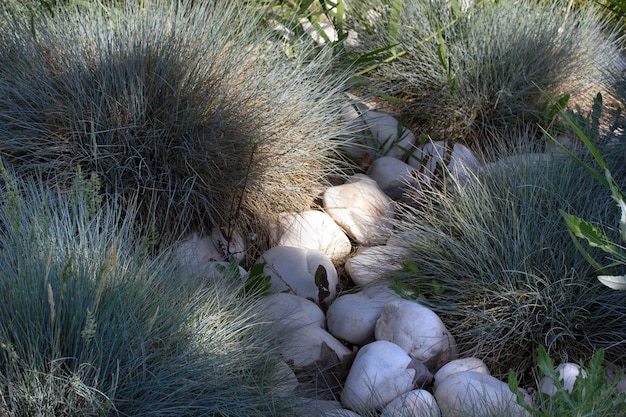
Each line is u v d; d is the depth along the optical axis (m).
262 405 2.48
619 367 2.85
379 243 3.53
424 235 3.29
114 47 3.50
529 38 4.43
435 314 2.93
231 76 3.59
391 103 4.50
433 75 4.37
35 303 2.33
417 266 3.22
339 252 3.49
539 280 2.94
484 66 4.35
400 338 2.86
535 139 4.23
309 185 3.70
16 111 3.27
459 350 2.96
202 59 3.56
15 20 3.55
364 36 4.69
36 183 3.18
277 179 3.57
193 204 3.36
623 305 2.92
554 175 3.37
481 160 3.90
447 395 2.59
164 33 3.59
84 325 2.37
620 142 3.72
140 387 2.34
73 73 3.36
